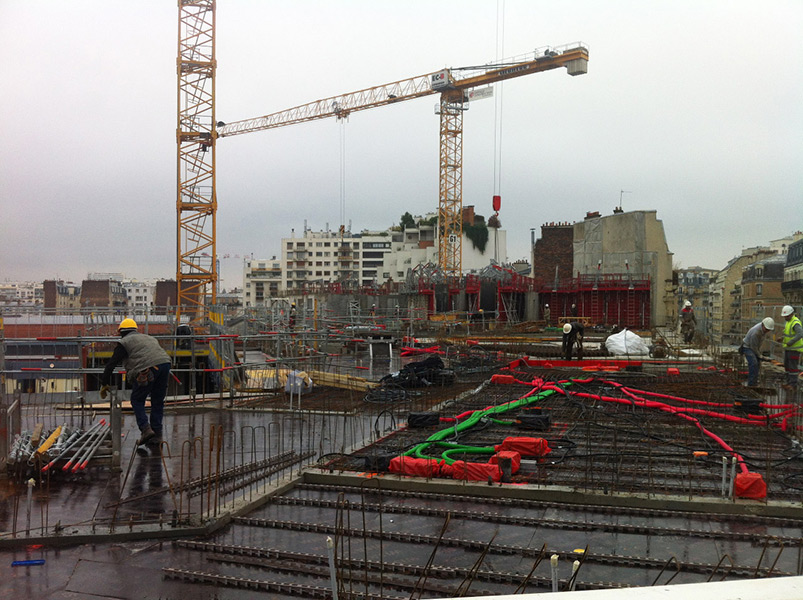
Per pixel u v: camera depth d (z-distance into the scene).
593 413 12.61
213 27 66.38
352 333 30.59
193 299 65.56
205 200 65.69
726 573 5.41
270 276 161.38
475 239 112.00
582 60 73.75
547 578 5.54
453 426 11.19
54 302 108.06
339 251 158.62
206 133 65.69
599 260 56.34
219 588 5.55
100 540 6.53
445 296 53.53
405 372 16.84
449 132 84.00
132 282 182.62
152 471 9.02
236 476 8.77
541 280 63.38
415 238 144.50
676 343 29.95
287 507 7.65
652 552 6.14
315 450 10.14
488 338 32.72
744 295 80.50
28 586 5.58
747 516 7.07
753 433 11.16
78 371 11.59
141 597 5.38
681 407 13.27
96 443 9.73
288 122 96.00
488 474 8.15
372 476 8.41
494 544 6.29
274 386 17.41
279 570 5.87
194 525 6.75
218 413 13.65
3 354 9.55
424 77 86.50
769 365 21.59
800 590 2.24
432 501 7.78
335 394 16.36
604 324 50.59
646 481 8.23
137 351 10.11
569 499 7.62
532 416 11.37
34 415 12.64
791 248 69.12
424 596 5.33
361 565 5.90
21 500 7.75
